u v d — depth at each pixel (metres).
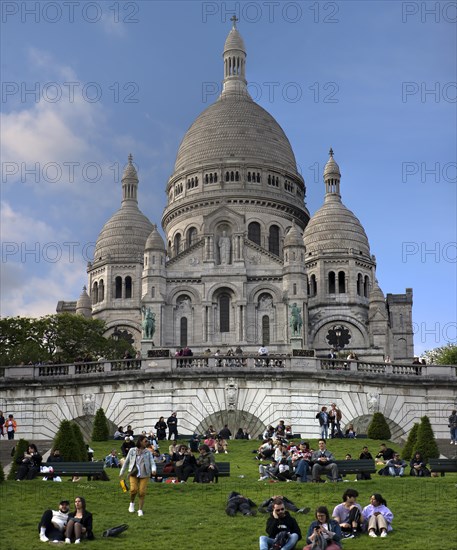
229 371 68.88
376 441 63.19
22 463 47.09
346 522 37.50
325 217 165.75
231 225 151.00
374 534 37.12
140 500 39.75
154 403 68.88
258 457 56.03
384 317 154.62
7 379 71.06
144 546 35.78
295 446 52.81
